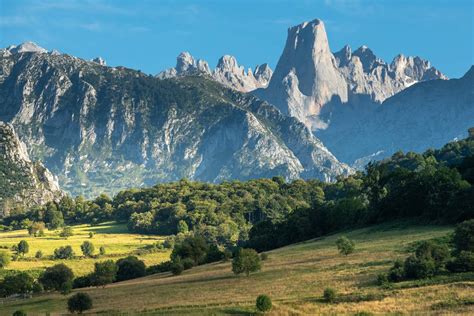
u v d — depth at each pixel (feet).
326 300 244.83
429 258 270.67
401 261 280.10
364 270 296.92
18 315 263.29
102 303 314.76
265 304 236.22
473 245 290.56
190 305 265.34
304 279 297.53
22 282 442.09
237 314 237.86
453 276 257.55
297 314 226.38
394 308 220.84
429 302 224.12
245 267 344.90
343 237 369.09
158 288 348.79
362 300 239.30
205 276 381.40
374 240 416.05
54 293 427.33
